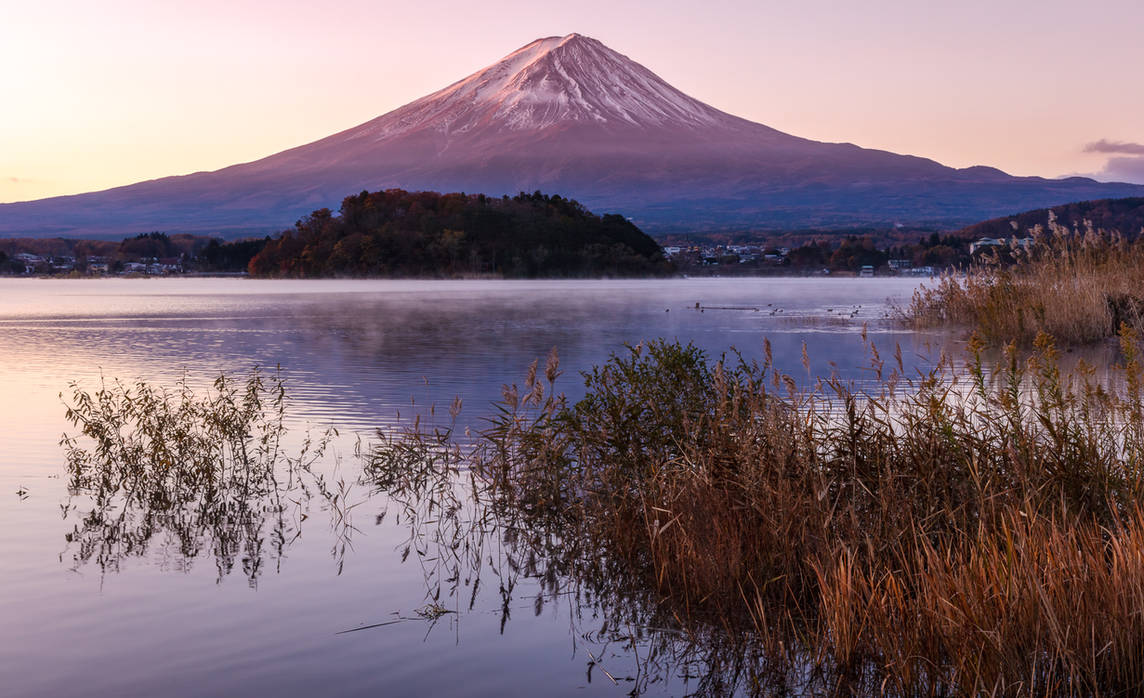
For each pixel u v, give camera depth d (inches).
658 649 241.4
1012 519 254.5
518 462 409.7
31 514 369.4
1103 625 214.2
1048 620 213.3
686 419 357.4
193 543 332.2
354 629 253.8
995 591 222.5
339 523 358.3
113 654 236.4
